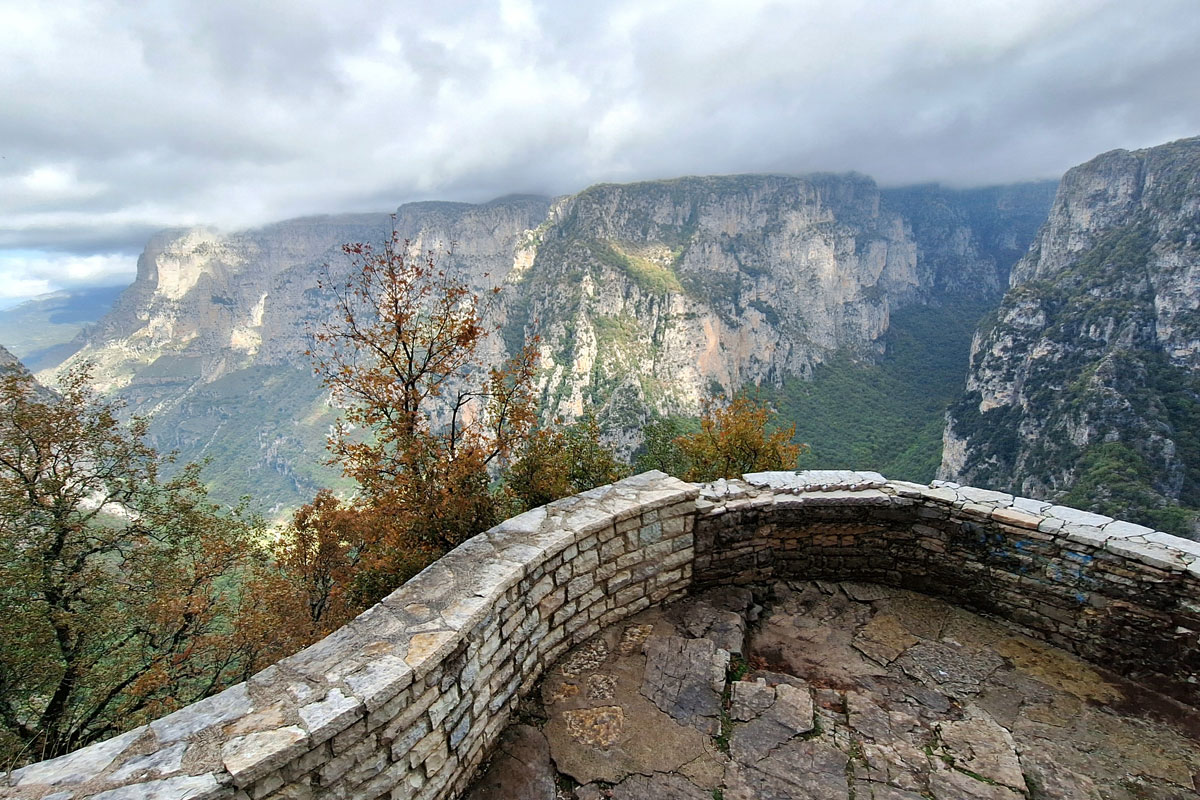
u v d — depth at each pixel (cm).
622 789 320
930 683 400
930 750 343
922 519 495
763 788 318
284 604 1313
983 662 420
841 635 451
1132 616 398
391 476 836
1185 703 377
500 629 354
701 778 326
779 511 504
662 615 469
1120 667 404
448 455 802
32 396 1334
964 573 479
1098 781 323
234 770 226
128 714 1168
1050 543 434
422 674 285
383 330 927
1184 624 379
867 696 388
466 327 925
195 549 1469
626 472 1075
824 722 364
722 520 495
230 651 1279
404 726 280
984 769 328
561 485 846
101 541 1366
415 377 934
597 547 434
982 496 484
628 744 349
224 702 264
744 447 1455
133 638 1371
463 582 353
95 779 225
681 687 392
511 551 389
